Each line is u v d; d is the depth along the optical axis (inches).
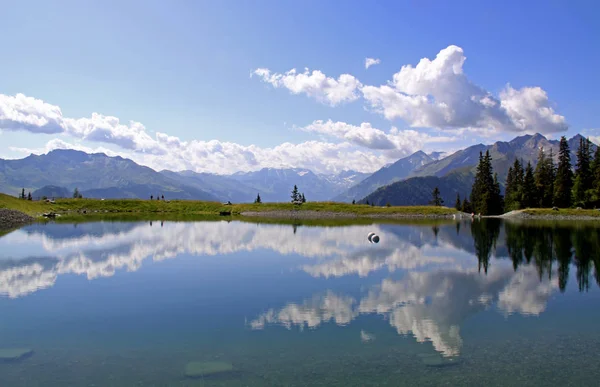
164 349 690.8
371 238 2267.5
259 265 1503.4
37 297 1032.2
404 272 1389.0
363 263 1558.8
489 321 858.1
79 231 2662.4
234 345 709.9
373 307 954.7
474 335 769.6
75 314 888.3
